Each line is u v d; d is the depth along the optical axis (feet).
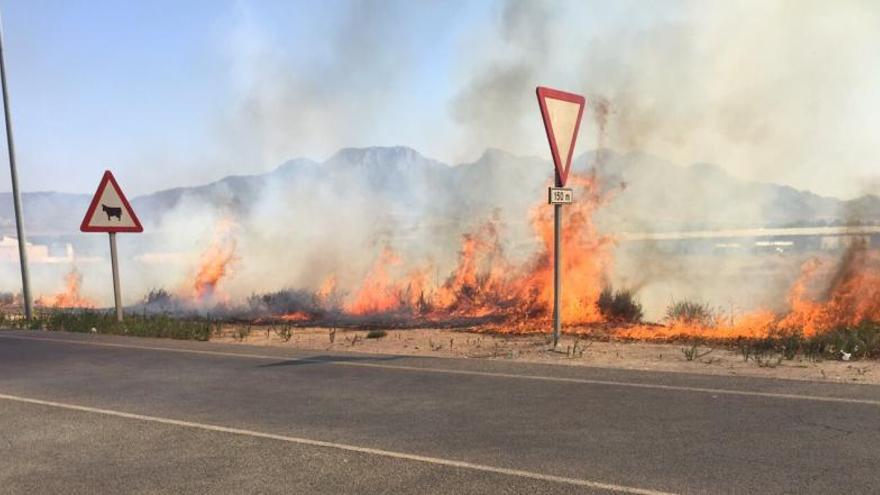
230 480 14.62
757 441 16.29
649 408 19.54
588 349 30.40
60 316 47.29
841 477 13.85
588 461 15.20
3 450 17.15
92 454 16.69
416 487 13.91
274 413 20.31
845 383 22.12
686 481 13.83
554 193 30.09
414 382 24.09
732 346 30.91
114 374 27.22
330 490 13.87
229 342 37.11
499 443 16.71
